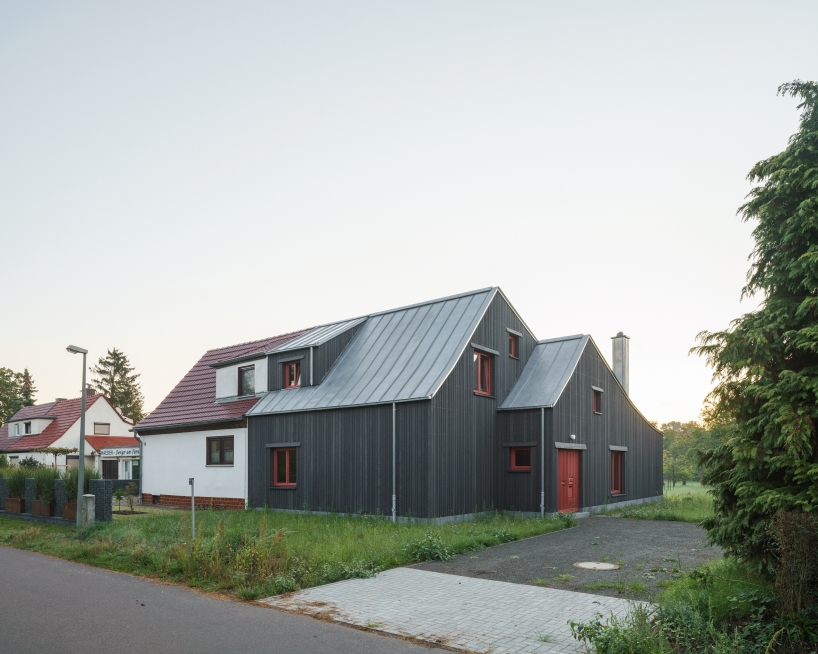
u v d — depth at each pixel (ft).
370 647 22.61
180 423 81.10
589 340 74.74
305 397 68.54
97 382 276.41
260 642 23.13
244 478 73.15
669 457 158.30
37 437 157.99
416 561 38.86
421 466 56.85
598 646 20.70
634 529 55.06
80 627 25.12
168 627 25.07
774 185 28.84
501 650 22.41
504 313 70.54
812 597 22.24
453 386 60.39
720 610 24.04
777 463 25.59
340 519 58.18
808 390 26.07
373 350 70.33
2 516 69.31
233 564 34.27
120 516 64.54
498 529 49.78
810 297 26.32
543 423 64.39
